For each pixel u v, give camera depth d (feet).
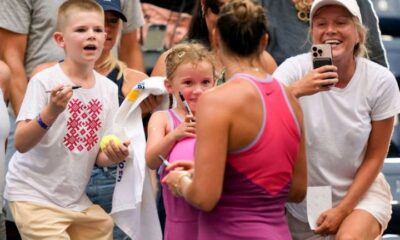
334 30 42.04
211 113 32.65
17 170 42.57
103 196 44.47
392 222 55.52
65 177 42.14
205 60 39.50
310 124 42.68
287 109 34.09
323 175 43.24
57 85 40.81
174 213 38.55
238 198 33.50
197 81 39.34
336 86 42.75
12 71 49.39
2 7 49.67
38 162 41.96
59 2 50.34
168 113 40.24
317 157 43.04
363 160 43.78
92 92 42.47
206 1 45.73
